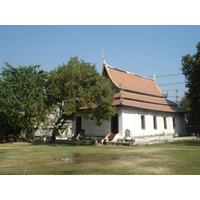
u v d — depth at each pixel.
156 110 30.72
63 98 21.16
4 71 28.02
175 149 17.05
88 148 18.53
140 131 28.00
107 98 21.66
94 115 22.12
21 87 24.08
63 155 13.55
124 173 8.10
